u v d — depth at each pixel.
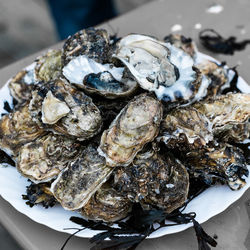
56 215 0.50
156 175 0.48
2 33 1.31
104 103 0.53
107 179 0.49
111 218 0.49
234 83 0.62
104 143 0.47
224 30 0.79
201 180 0.52
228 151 0.51
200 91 0.53
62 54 0.57
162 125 0.50
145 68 0.53
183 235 0.50
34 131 0.53
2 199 0.54
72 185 0.48
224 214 0.52
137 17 0.84
